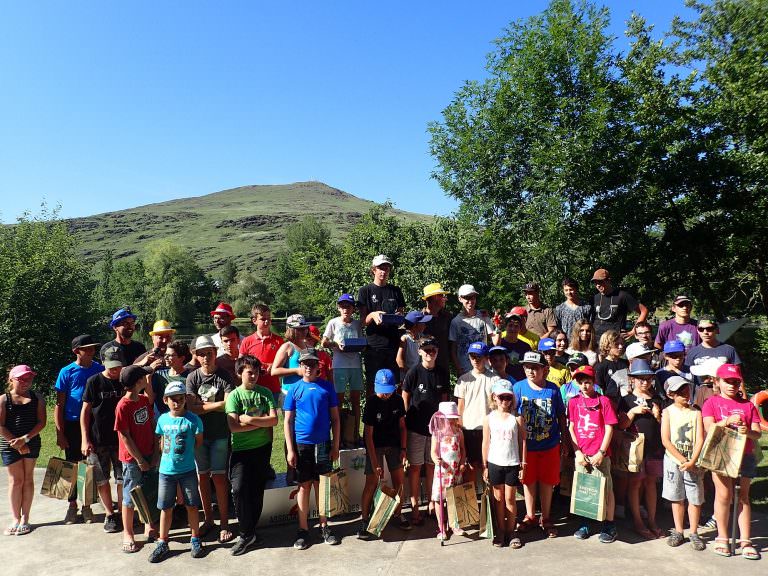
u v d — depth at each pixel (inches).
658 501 231.1
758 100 524.4
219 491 211.8
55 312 995.3
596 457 199.2
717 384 203.3
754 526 207.5
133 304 3016.7
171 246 3452.3
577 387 228.5
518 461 200.2
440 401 225.6
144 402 210.8
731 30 604.1
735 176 535.5
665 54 579.8
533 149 558.6
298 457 205.6
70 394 238.8
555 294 535.5
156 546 194.5
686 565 178.2
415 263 579.8
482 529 208.2
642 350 227.6
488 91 631.2
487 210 599.8
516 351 271.0
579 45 553.3
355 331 269.7
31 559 195.0
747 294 626.8
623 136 529.3
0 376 918.4
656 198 547.2
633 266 558.9
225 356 246.8
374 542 203.9
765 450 299.4
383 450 215.6
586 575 172.4
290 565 185.6
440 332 269.4
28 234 1065.5
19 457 221.6
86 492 218.1
